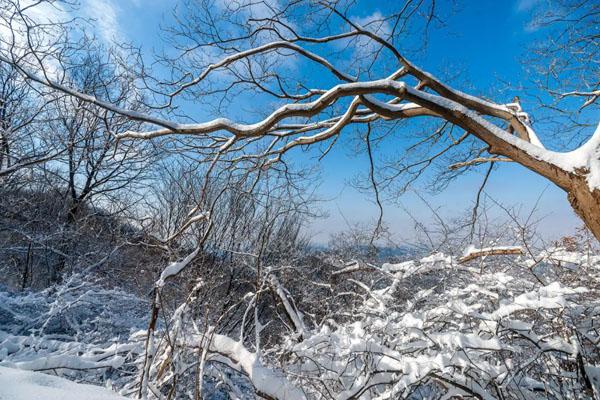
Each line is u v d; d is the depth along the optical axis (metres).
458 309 3.03
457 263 4.48
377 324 3.38
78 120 8.83
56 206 10.72
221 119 4.43
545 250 4.27
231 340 3.65
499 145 4.07
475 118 4.08
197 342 3.61
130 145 8.20
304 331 4.23
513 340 3.26
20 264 10.04
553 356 3.06
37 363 3.09
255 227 7.71
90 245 9.62
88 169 11.02
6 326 5.13
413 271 4.61
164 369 3.49
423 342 3.21
